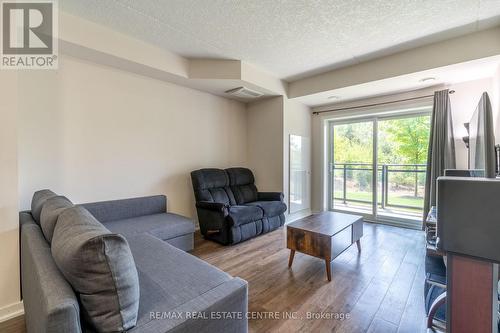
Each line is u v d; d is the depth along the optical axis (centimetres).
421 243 312
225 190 373
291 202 423
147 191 317
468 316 75
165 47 285
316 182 477
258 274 230
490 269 72
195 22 233
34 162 231
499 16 225
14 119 166
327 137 474
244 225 317
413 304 183
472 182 69
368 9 214
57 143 244
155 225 254
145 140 313
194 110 370
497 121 271
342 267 244
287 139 412
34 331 106
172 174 344
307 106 462
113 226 246
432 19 229
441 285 141
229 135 424
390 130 412
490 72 289
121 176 292
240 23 235
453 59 265
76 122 256
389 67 307
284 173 407
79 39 225
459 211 71
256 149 440
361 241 319
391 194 422
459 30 249
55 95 242
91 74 265
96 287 87
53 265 103
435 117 331
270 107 417
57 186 245
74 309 80
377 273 231
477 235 69
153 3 204
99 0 200
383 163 420
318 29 246
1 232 165
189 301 111
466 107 321
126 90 293
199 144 378
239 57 313
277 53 302
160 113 328
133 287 94
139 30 248
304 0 201
